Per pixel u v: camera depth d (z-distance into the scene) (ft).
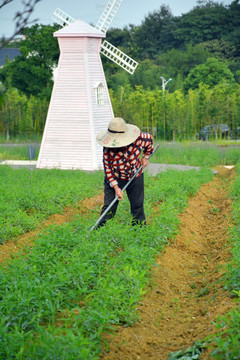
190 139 111.86
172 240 28.84
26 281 17.60
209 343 15.67
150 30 273.13
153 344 16.65
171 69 222.28
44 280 18.54
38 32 144.87
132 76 206.59
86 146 70.13
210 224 36.27
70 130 70.59
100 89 71.15
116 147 26.08
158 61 245.65
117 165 27.07
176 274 24.31
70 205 38.47
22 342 14.16
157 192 39.42
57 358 13.46
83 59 69.31
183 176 49.70
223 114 110.83
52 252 21.22
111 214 27.91
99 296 17.90
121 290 17.67
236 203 38.52
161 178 50.21
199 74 195.83
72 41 69.00
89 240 23.82
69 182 46.91
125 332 16.78
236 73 213.46
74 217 33.37
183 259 27.07
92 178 52.75
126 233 25.08
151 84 204.64
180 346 16.52
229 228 29.37
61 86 70.44
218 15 251.19
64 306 17.92
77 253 20.76
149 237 25.13
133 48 256.73
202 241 31.42
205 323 17.84
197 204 41.91
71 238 23.45
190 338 16.98
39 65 149.18
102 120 71.72
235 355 13.98
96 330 16.16
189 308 20.16
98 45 71.67
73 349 13.71
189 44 239.71
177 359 15.33
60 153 71.20
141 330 17.26
